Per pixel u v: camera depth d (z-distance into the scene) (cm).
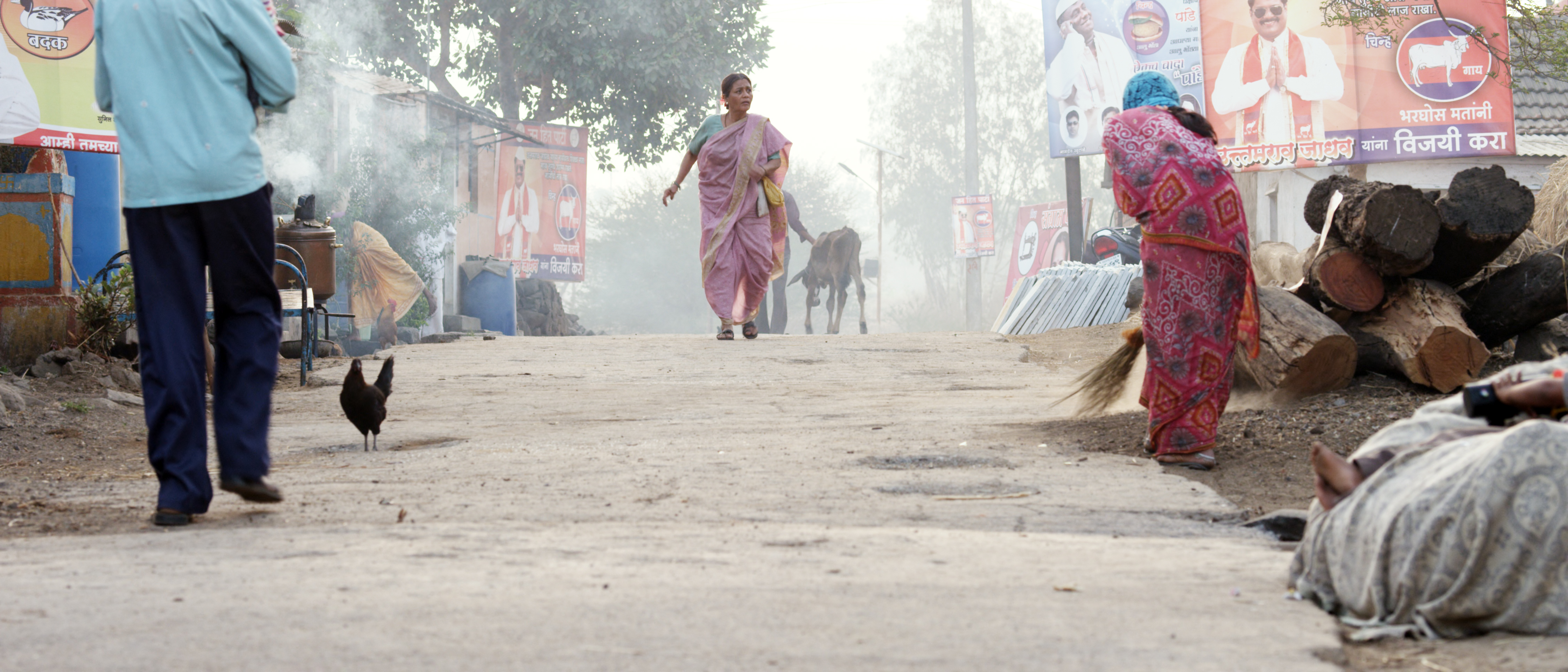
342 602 377
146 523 567
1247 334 770
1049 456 800
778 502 631
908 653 325
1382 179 2570
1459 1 2372
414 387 1337
